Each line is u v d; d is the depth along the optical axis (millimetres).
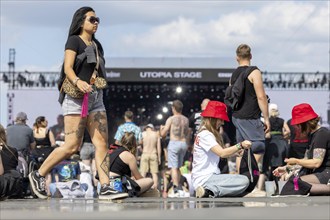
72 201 6250
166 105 26000
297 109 7871
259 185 9211
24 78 21906
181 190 12953
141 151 15594
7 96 21828
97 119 6344
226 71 22703
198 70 22578
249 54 9016
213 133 7629
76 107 6367
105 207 4891
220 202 5746
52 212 4148
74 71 6336
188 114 26109
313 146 7703
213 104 7668
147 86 25547
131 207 4867
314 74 22109
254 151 8750
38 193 6910
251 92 8695
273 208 4438
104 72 6496
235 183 7523
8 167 8594
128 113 13352
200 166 7617
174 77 22688
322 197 7012
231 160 13594
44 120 13250
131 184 8578
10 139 12258
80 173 12391
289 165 8141
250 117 8719
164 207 4855
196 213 3904
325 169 7648
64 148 6633
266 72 22219
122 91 25609
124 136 9086
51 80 22047
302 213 3879
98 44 6574
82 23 6387
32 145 12539
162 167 15047
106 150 6363
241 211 4078
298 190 7484
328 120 21625
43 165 6883
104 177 6297
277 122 11258
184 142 13109
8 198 7375
